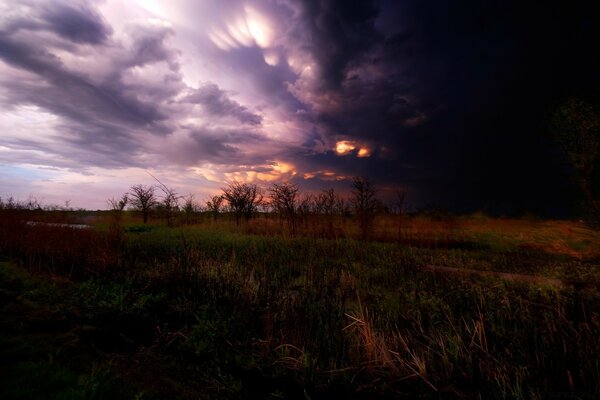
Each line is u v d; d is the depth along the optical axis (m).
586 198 13.31
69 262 9.50
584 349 4.51
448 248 16.53
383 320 5.78
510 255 14.34
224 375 4.27
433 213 24.75
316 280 8.05
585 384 4.02
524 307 5.95
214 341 5.05
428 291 7.53
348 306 6.66
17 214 13.75
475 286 7.59
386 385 4.29
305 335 5.23
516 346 4.78
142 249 12.20
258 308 6.24
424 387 4.27
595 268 10.76
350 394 4.15
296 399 4.00
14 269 7.88
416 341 5.05
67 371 3.19
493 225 22.48
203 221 27.44
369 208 19.59
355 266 10.53
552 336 4.85
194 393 3.71
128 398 3.06
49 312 5.09
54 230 11.79
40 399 2.61
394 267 10.47
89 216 31.69
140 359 4.29
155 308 6.20
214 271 8.45
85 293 6.46
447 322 5.58
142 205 29.19
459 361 4.57
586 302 6.18
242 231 20.44
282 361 4.61
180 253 10.62
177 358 4.57
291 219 20.23
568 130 13.12
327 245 14.72
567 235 17.39
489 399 3.96
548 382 4.09
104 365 3.71
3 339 3.72
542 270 10.94
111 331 4.95
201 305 6.28
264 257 11.48
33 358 3.46
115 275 8.25
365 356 4.80
